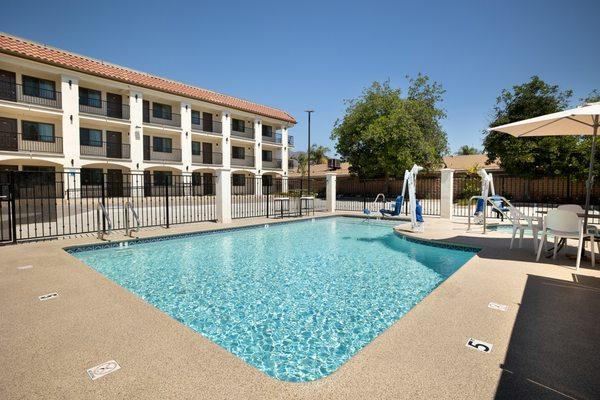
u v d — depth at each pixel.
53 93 19.11
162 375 2.03
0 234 7.63
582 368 2.07
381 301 4.25
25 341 2.50
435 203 19.88
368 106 24.25
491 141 22.05
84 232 7.99
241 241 8.32
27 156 17.48
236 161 30.12
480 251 5.79
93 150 21.09
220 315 3.80
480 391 1.84
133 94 21.84
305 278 5.25
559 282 3.90
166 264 6.09
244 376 2.02
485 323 2.75
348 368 2.08
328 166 40.31
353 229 10.37
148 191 23.03
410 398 1.78
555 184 21.23
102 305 3.27
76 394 1.84
